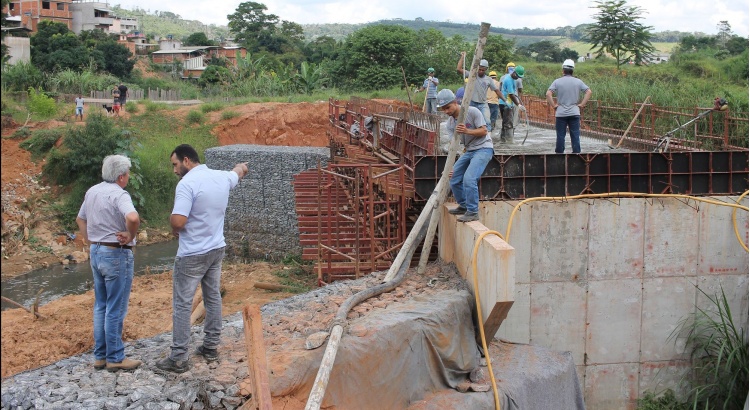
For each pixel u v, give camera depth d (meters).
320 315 9.23
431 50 52.69
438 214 11.08
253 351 6.39
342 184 16.75
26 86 47.38
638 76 46.22
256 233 27.62
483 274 9.94
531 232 12.64
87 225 7.15
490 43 51.78
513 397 9.48
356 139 20.12
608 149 17.16
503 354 10.88
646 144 17.16
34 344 12.98
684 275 13.18
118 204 6.97
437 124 13.07
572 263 12.84
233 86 52.69
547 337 12.95
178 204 6.98
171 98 48.78
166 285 19.22
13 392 6.65
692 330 13.28
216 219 7.32
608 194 12.77
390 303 9.80
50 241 30.08
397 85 49.34
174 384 6.93
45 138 35.44
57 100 45.94
